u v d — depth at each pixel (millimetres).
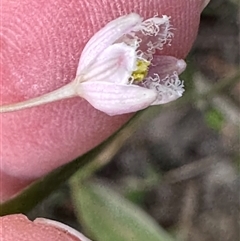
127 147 71
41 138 46
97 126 46
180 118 70
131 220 53
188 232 71
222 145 71
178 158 71
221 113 69
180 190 71
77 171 52
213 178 71
